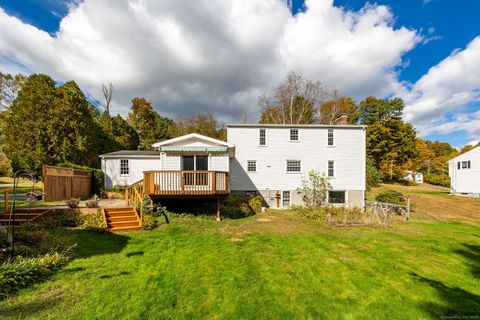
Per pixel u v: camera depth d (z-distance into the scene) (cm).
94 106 3725
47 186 1345
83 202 1418
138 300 454
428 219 1437
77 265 607
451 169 2661
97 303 438
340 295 496
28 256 606
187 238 881
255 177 1834
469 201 2080
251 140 1848
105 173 2030
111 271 579
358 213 1428
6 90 2580
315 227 1115
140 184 1308
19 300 436
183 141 1445
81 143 2038
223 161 1444
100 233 908
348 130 1873
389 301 477
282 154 1850
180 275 570
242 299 471
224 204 1448
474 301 485
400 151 3634
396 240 920
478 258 736
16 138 1867
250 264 649
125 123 3334
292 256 720
